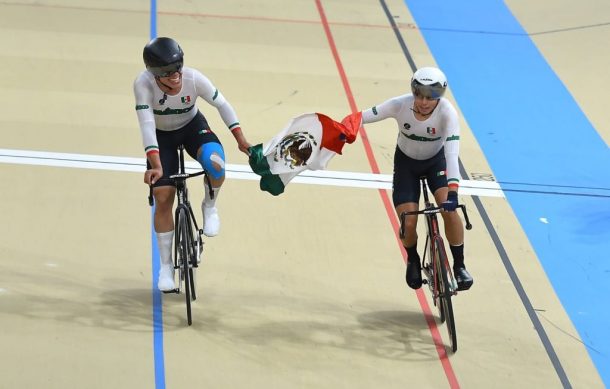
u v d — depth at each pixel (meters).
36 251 15.05
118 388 12.16
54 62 21.73
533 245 16.47
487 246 16.31
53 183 16.97
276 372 12.80
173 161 13.43
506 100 22.09
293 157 13.05
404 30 25.75
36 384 12.07
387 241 16.27
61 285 14.32
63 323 13.41
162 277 13.52
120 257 15.16
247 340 13.44
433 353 13.51
